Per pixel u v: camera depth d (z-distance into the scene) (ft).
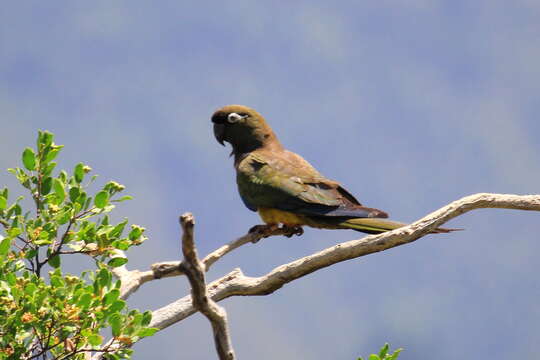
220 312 24.52
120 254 35.01
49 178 34.71
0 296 31.01
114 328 30.32
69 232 33.76
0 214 33.71
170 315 35.40
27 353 31.55
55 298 30.30
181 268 23.43
